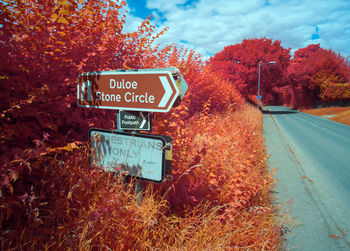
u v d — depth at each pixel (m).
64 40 2.53
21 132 1.77
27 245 1.29
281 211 3.51
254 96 40.31
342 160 7.21
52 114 2.19
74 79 2.43
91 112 2.74
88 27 2.86
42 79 2.37
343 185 4.97
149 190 2.11
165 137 1.67
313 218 3.42
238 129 6.46
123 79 1.88
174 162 2.56
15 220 1.43
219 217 2.20
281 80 36.97
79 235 1.37
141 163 1.80
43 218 1.50
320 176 5.55
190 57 7.14
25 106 1.97
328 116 30.05
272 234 2.62
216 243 1.89
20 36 2.22
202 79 8.16
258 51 29.25
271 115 28.66
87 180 1.71
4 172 1.32
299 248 2.64
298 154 7.86
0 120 1.86
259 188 3.45
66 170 1.79
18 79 2.00
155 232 1.80
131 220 1.67
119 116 2.00
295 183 4.95
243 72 27.59
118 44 3.23
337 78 38.12
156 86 1.75
